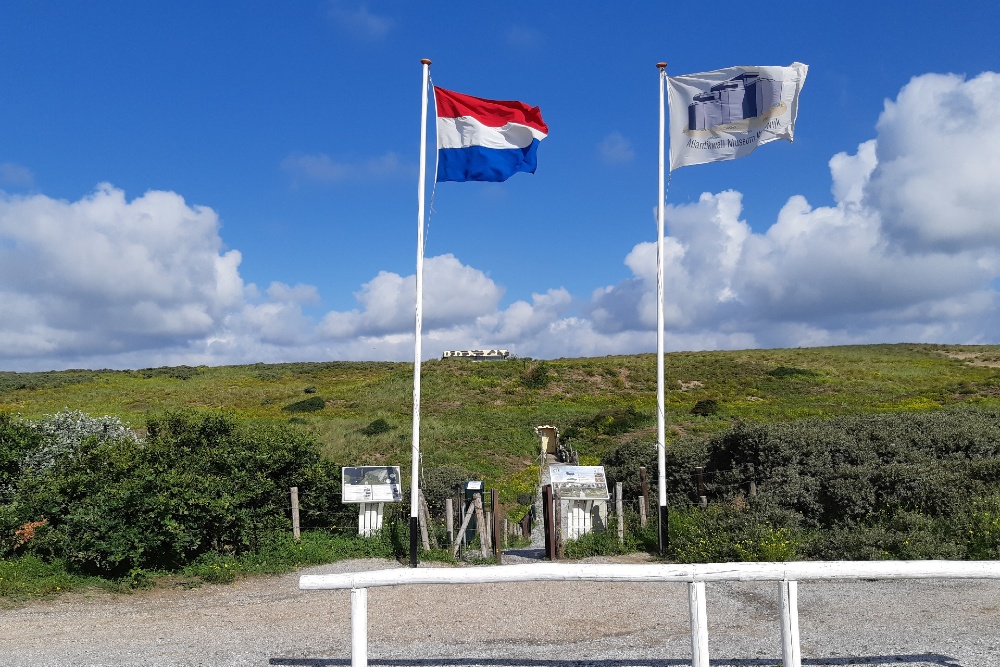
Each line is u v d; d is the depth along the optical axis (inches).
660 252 461.7
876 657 235.8
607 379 2047.2
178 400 2033.7
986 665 225.1
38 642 271.1
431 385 1935.3
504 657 245.4
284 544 465.7
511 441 1240.2
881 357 2608.3
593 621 293.3
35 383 2481.5
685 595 339.6
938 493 446.3
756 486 558.6
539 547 571.5
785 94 442.0
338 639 270.8
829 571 203.8
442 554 471.2
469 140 432.1
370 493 515.2
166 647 262.7
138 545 391.9
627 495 668.7
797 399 1756.9
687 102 459.5
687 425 1350.9
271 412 1750.7
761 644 255.1
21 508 428.5
